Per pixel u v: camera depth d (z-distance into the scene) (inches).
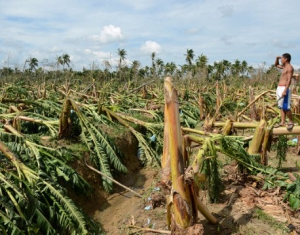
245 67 1726.1
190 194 159.0
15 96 500.7
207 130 402.3
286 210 204.7
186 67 1610.5
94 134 328.8
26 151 257.3
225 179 253.1
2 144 229.1
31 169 226.1
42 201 209.9
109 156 320.5
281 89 315.0
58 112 415.2
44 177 225.1
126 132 392.2
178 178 155.7
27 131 352.5
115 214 256.7
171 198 157.3
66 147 309.1
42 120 350.6
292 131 253.9
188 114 571.8
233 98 700.0
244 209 209.3
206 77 1331.2
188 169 161.0
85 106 440.8
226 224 194.2
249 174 247.8
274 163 302.8
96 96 617.0
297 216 199.8
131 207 259.6
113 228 230.7
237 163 249.3
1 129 290.4
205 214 187.9
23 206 193.9
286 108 314.7
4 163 228.1
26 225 186.7
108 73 990.4
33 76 860.6
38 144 285.1
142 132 427.8
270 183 230.5
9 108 377.4
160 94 725.3
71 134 343.6
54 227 204.4
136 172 354.3
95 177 296.7
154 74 1068.5
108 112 419.5
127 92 733.3
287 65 315.3
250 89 510.3
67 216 205.2
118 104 564.7
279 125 295.9
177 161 155.7
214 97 825.5
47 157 262.2
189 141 217.9
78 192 264.1
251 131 422.0
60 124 326.3
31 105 429.4
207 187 229.0
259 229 187.2
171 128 155.9
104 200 283.6
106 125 398.9
